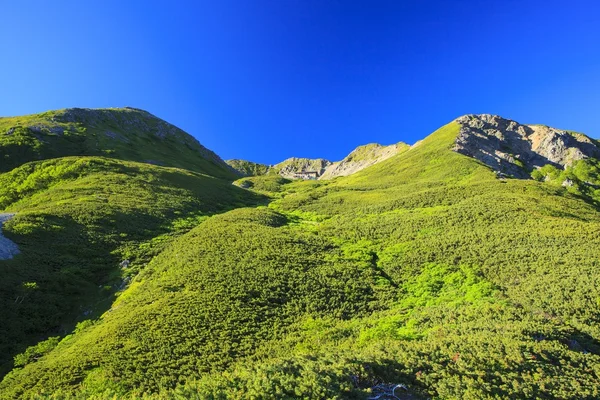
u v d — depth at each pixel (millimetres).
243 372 16859
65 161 83812
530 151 144250
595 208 68125
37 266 39188
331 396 13445
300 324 30312
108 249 48188
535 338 20672
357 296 36219
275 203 99500
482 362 17266
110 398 17156
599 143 163750
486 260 39312
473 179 94688
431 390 15266
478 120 167500
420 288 36562
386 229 57750
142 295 35625
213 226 59531
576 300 26359
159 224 60781
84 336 30047
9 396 22250
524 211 55969
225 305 32312
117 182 77375
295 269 41500
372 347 20516
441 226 54594
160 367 23672
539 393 14938
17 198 66062
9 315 31297
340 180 160250
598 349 20203
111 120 144750
